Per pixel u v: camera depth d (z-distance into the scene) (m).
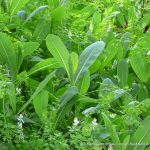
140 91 1.17
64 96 0.99
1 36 1.08
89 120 0.98
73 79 1.06
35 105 0.98
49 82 1.11
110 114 1.00
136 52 1.26
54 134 0.92
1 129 0.89
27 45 1.12
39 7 1.28
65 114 1.01
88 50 1.09
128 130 0.96
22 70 1.18
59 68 1.15
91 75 1.20
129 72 1.29
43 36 1.26
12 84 0.95
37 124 0.98
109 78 1.19
